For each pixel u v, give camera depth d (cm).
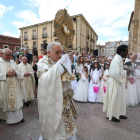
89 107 340
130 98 351
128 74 358
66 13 278
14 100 240
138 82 382
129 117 281
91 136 210
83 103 373
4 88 238
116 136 211
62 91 145
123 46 252
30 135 212
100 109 326
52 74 134
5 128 234
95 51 1012
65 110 147
